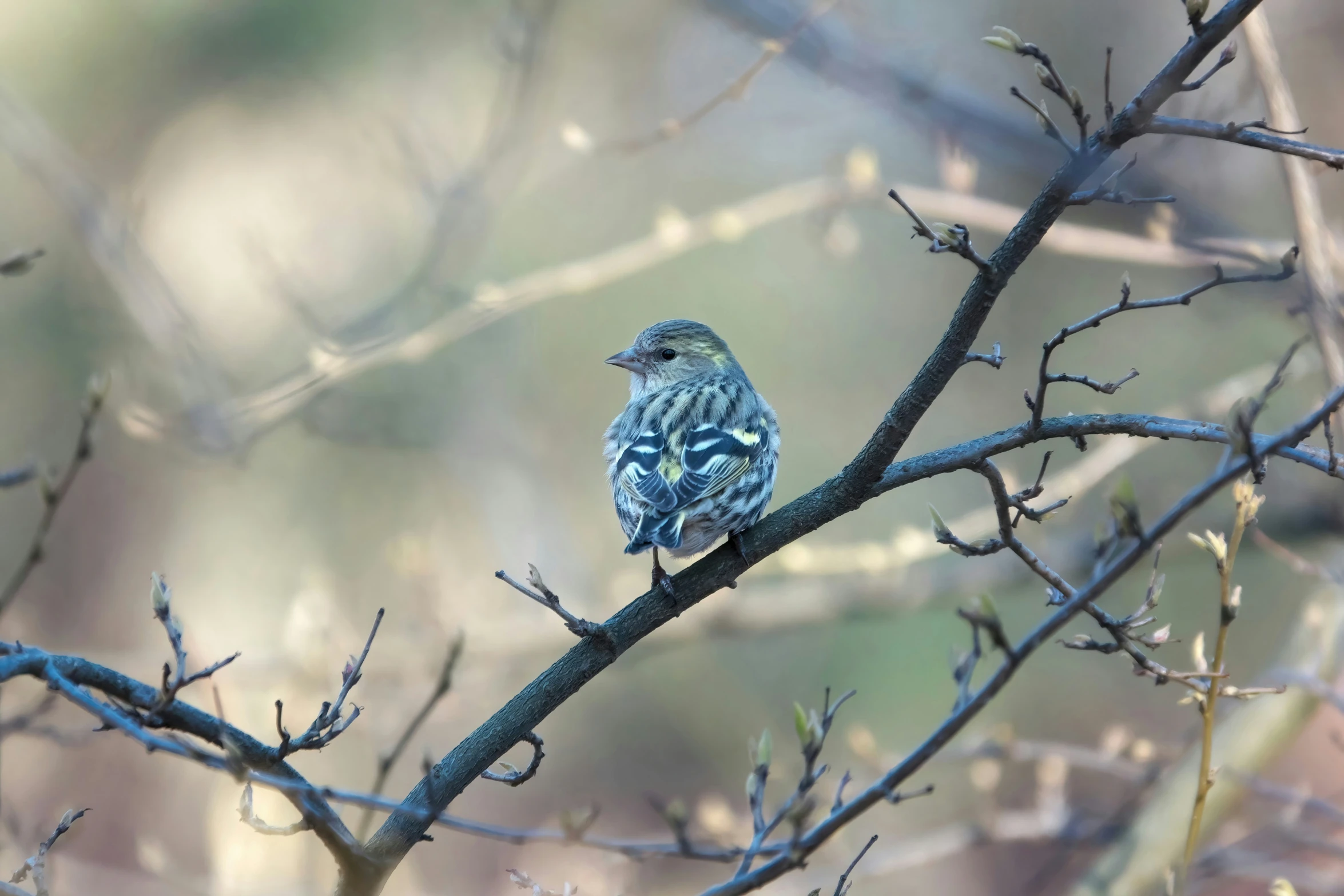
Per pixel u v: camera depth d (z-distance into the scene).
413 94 17.47
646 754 16.62
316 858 10.36
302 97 17.89
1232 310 12.34
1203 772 5.03
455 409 16.28
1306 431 4.24
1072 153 4.75
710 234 10.32
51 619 17.28
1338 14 13.79
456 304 10.74
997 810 10.41
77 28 17.67
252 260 13.23
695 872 14.80
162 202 17.61
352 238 17.53
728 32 14.92
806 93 16.25
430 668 11.58
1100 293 15.82
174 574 17.25
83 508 17.53
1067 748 8.87
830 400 17.53
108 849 15.30
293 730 11.09
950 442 16.83
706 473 7.26
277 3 17.80
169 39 17.83
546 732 16.94
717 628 12.09
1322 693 8.41
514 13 11.26
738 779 16.09
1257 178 12.50
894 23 15.22
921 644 15.82
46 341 16.27
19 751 15.37
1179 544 12.03
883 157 16.22
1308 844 8.52
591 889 8.66
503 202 11.52
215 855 9.92
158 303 11.28
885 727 15.52
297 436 17.39
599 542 16.97
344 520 17.20
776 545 5.90
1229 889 10.43
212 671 4.56
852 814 4.63
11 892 4.70
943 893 14.41
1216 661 4.91
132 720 4.53
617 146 9.28
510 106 11.37
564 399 17.19
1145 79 15.03
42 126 11.71
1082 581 11.73
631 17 16.77
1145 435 5.14
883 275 17.80
